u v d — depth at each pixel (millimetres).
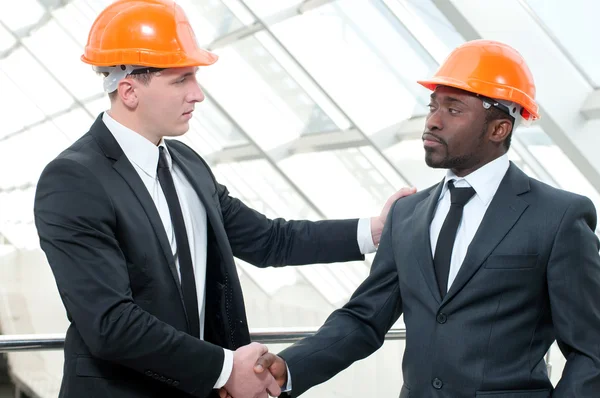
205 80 9727
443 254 2105
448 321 2041
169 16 2158
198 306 2180
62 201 1996
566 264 1988
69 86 14133
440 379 2033
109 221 2025
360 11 7562
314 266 12312
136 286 2061
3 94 15195
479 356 2006
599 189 6973
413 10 7070
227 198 2582
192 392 2039
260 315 13242
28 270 17000
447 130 2096
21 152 16141
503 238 2027
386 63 7930
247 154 11391
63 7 12766
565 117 6434
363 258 2658
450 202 2160
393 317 2316
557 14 6164
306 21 7941
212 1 8742
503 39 6188
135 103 2143
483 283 2012
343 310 2375
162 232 2090
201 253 2232
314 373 2268
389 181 9453
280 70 9133
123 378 2074
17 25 13477
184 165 2293
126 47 2105
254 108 9758
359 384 3076
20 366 2578
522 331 2012
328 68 8117
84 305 1949
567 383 1957
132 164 2135
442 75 2129
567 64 6332
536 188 2094
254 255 2600
